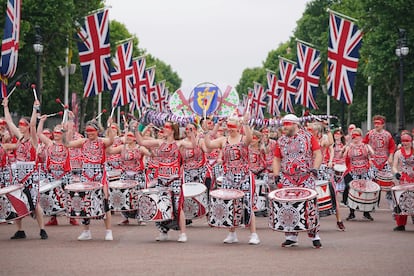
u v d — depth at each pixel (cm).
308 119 1872
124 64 3105
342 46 2523
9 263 1098
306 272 1014
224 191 1337
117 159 2003
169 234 1500
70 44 4328
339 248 1265
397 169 1686
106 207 1384
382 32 4516
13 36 1881
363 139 2016
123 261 1117
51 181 1639
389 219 1827
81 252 1219
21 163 1391
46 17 3953
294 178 1287
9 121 1428
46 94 5178
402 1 4344
